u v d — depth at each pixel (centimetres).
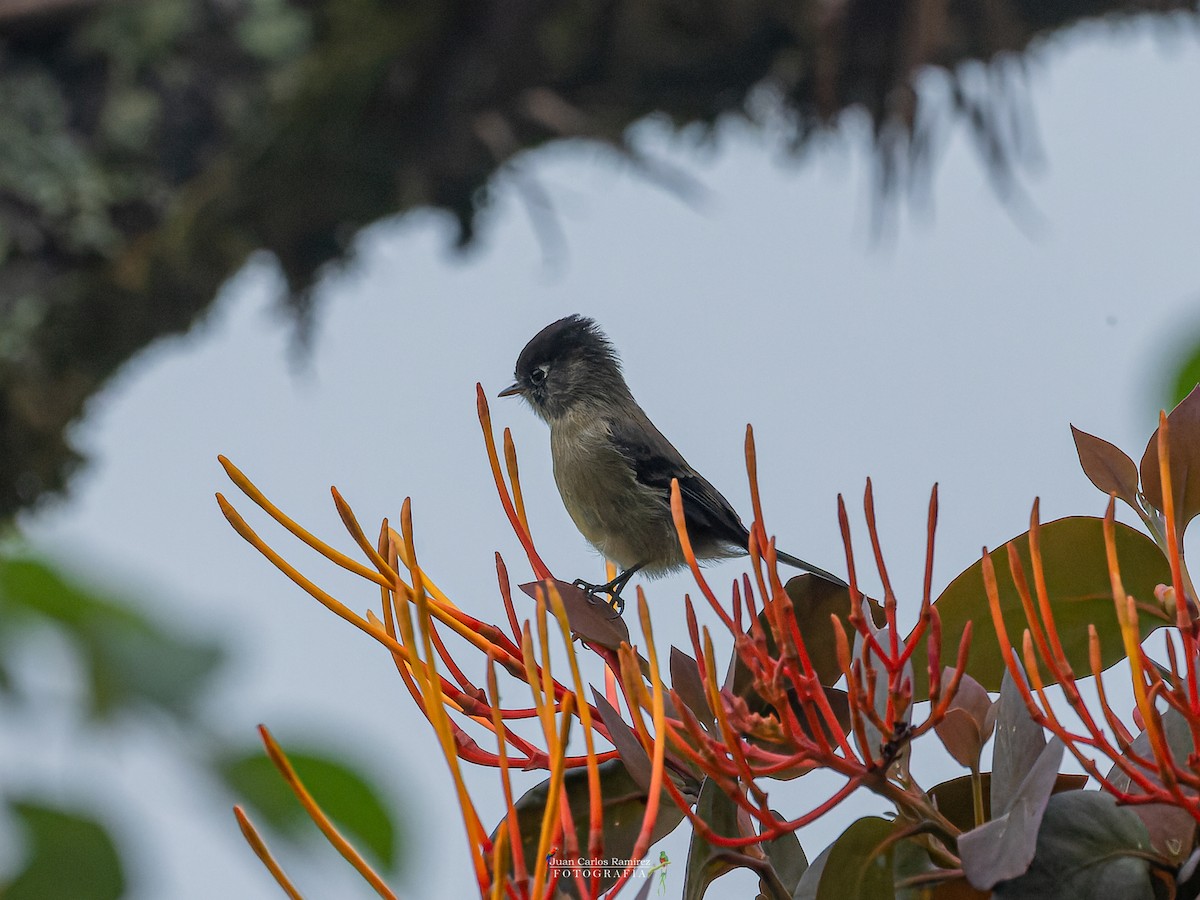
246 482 452
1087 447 477
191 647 318
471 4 1644
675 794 424
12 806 314
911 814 424
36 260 1609
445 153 1706
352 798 359
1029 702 395
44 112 1633
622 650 429
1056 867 399
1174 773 377
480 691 482
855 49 1561
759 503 429
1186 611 387
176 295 1656
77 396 1605
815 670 511
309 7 1728
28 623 319
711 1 1711
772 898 434
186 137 1677
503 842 388
